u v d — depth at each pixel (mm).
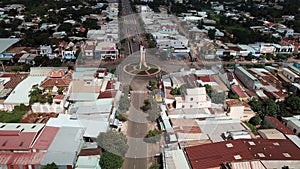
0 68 58312
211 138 30703
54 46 66688
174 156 27250
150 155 27766
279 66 60938
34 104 39125
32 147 28875
